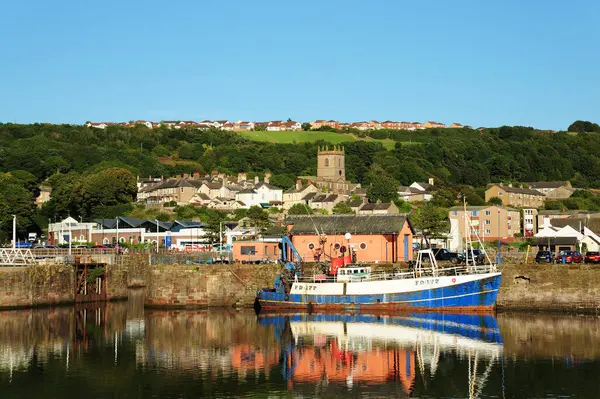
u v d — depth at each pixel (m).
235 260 127.25
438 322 93.19
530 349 77.56
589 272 98.88
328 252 120.06
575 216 187.25
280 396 63.53
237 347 81.56
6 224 185.00
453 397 62.47
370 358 75.31
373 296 101.12
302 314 102.56
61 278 116.75
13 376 70.38
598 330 86.50
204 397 63.38
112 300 123.81
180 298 111.12
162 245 172.38
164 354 79.06
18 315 105.50
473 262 101.81
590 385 64.56
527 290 101.00
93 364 74.88
